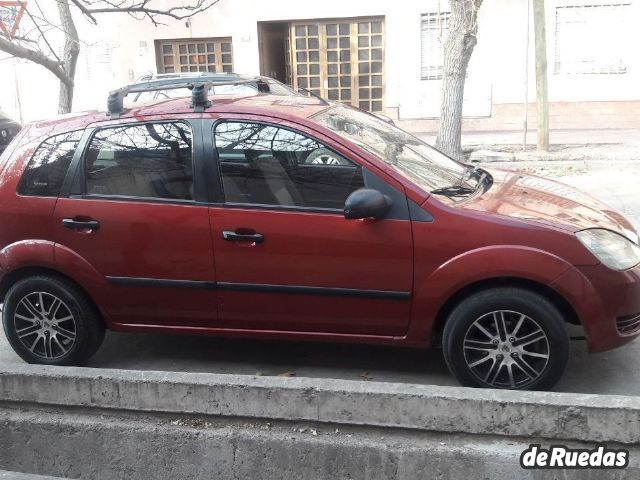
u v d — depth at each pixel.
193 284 4.18
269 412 3.50
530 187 4.46
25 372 3.79
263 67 17.19
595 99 15.59
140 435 3.59
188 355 4.80
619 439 3.15
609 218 4.14
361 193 3.78
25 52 8.20
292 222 4.00
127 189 4.29
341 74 17.05
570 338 3.95
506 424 3.26
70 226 4.29
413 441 3.33
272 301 4.11
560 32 15.38
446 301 3.88
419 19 15.92
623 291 3.76
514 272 3.71
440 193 4.02
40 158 4.45
